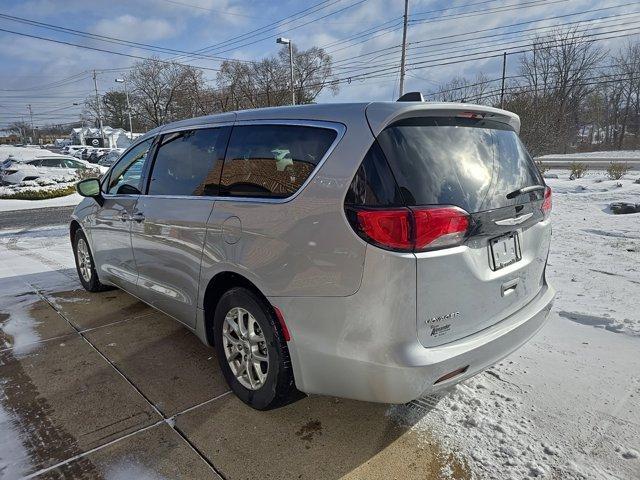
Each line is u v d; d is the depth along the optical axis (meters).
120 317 4.22
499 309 2.42
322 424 2.56
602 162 29.98
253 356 2.62
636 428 2.46
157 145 3.61
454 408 2.67
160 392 2.92
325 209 2.15
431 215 2.02
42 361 3.37
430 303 2.06
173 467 2.26
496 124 2.68
